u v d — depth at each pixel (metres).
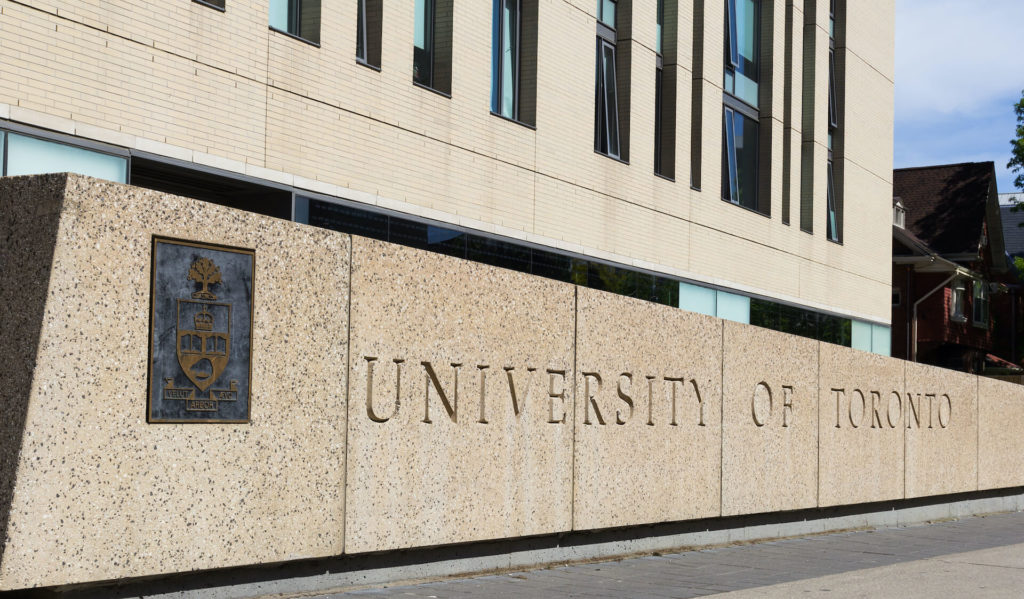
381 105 14.03
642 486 9.57
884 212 29.06
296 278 6.54
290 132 12.77
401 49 14.38
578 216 17.64
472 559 7.98
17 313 5.33
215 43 11.88
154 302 5.72
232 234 6.15
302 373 6.55
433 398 7.50
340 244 6.83
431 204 14.77
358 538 6.89
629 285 18.78
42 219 5.36
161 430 5.74
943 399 15.80
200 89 11.70
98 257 5.47
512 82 16.73
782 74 24.08
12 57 9.88
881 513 14.21
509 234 16.09
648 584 7.89
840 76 26.80
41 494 5.20
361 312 6.97
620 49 19.02
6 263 5.41
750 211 22.62
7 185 5.49
